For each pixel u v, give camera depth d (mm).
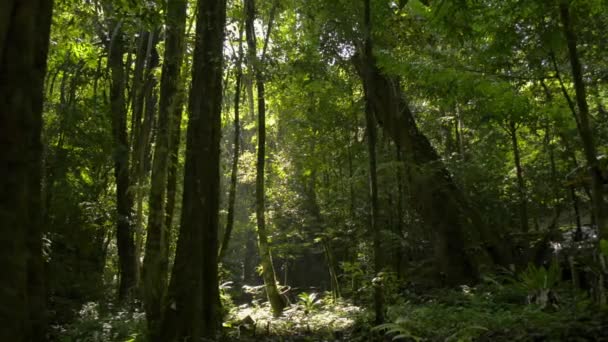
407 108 13461
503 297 8984
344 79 14641
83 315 11125
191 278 7270
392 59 10375
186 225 7453
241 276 26281
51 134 12844
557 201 14234
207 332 8102
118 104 14078
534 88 11195
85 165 13930
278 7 12570
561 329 6012
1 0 3539
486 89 9523
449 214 12672
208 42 8148
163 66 8859
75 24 10672
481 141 15875
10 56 3652
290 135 17531
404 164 13031
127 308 11562
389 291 9117
